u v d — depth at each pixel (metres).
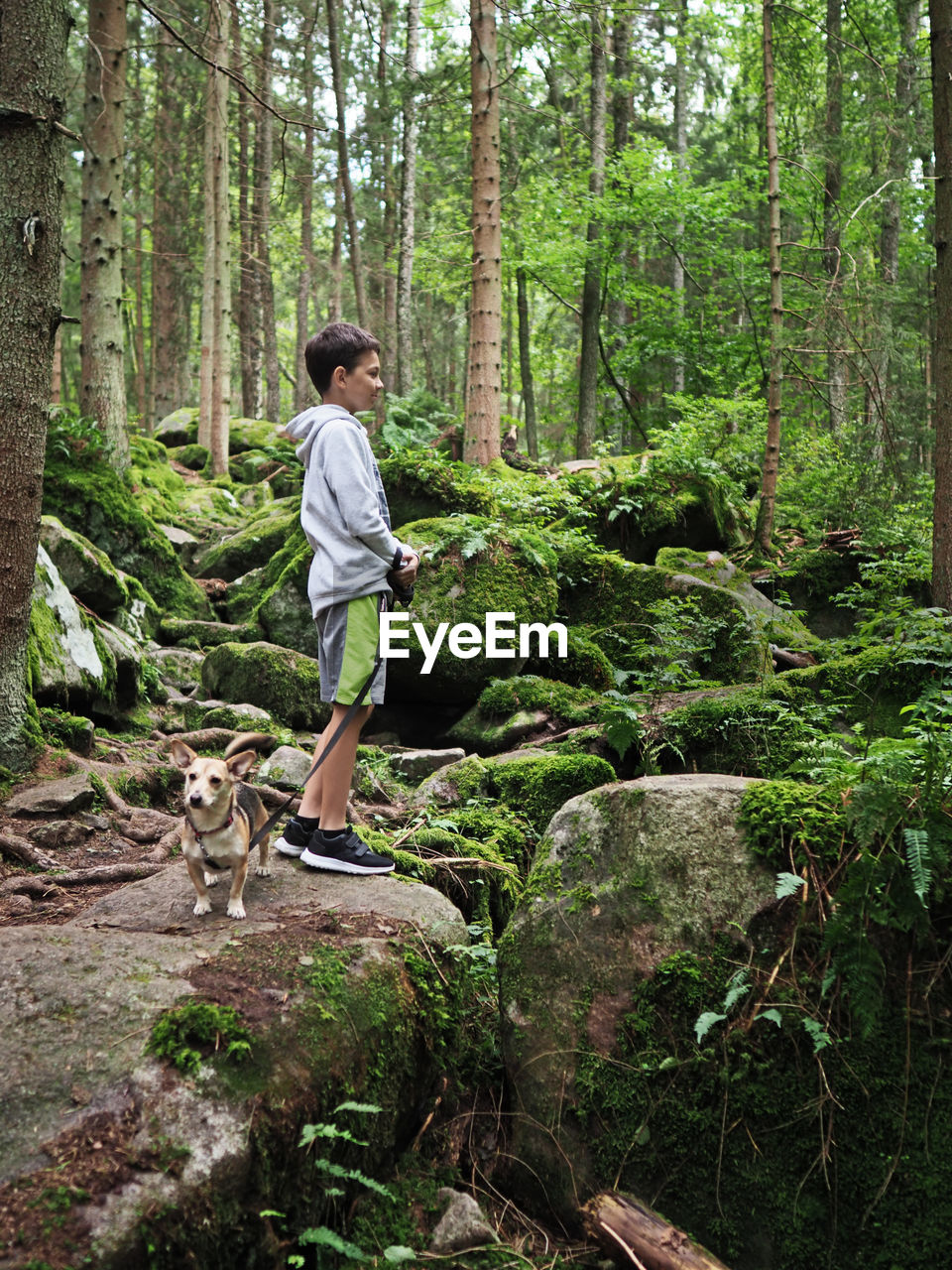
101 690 6.39
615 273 19.50
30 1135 2.29
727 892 3.13
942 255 7.08
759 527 10.14
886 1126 2.80
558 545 8.59
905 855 2.89
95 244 10.83
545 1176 3.13
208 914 3.38
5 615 4.93
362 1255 2.57
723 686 6.99
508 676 7.55
